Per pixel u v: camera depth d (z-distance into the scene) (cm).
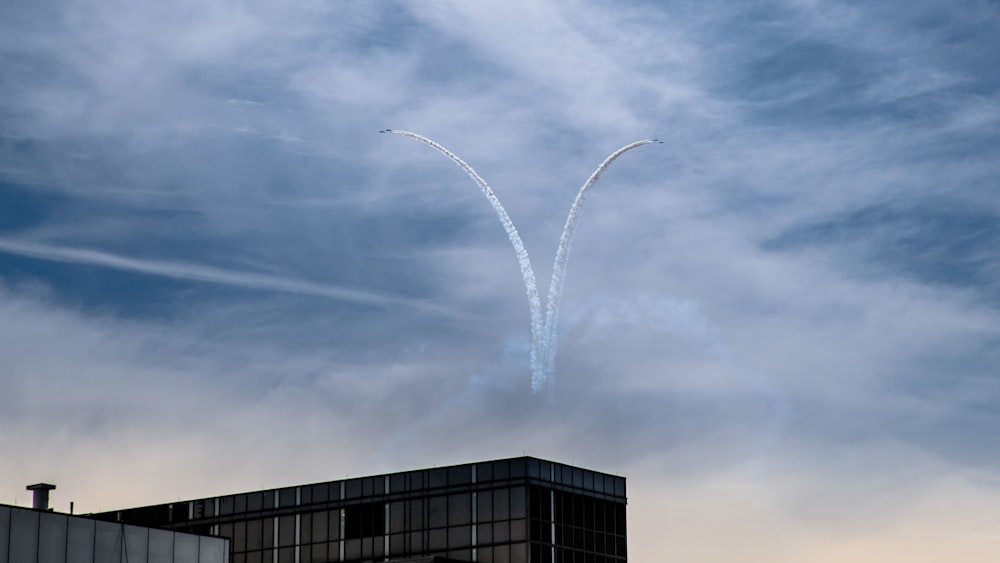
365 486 12400
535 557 11625
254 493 12875
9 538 8512
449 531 11950
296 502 12669
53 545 8725
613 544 12369
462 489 11994
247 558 12738
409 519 12138
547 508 11856
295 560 12519
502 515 11788
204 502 13062
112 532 9056
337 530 12425
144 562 9200
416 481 12194
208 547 9600
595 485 12356
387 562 11975
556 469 12031
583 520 12156
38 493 10175
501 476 11869
